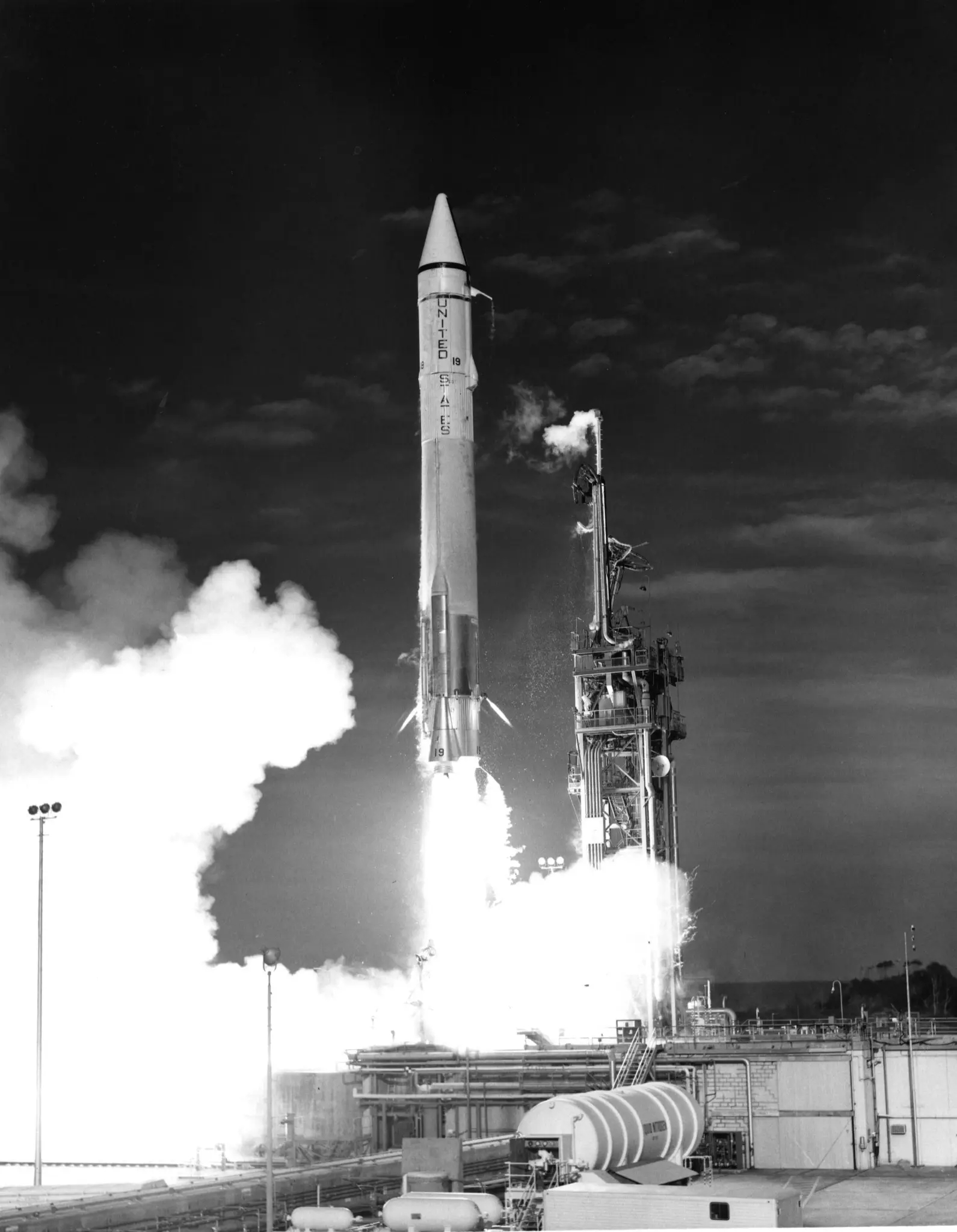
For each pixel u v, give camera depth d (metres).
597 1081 64.31
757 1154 61.88
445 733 73.31
